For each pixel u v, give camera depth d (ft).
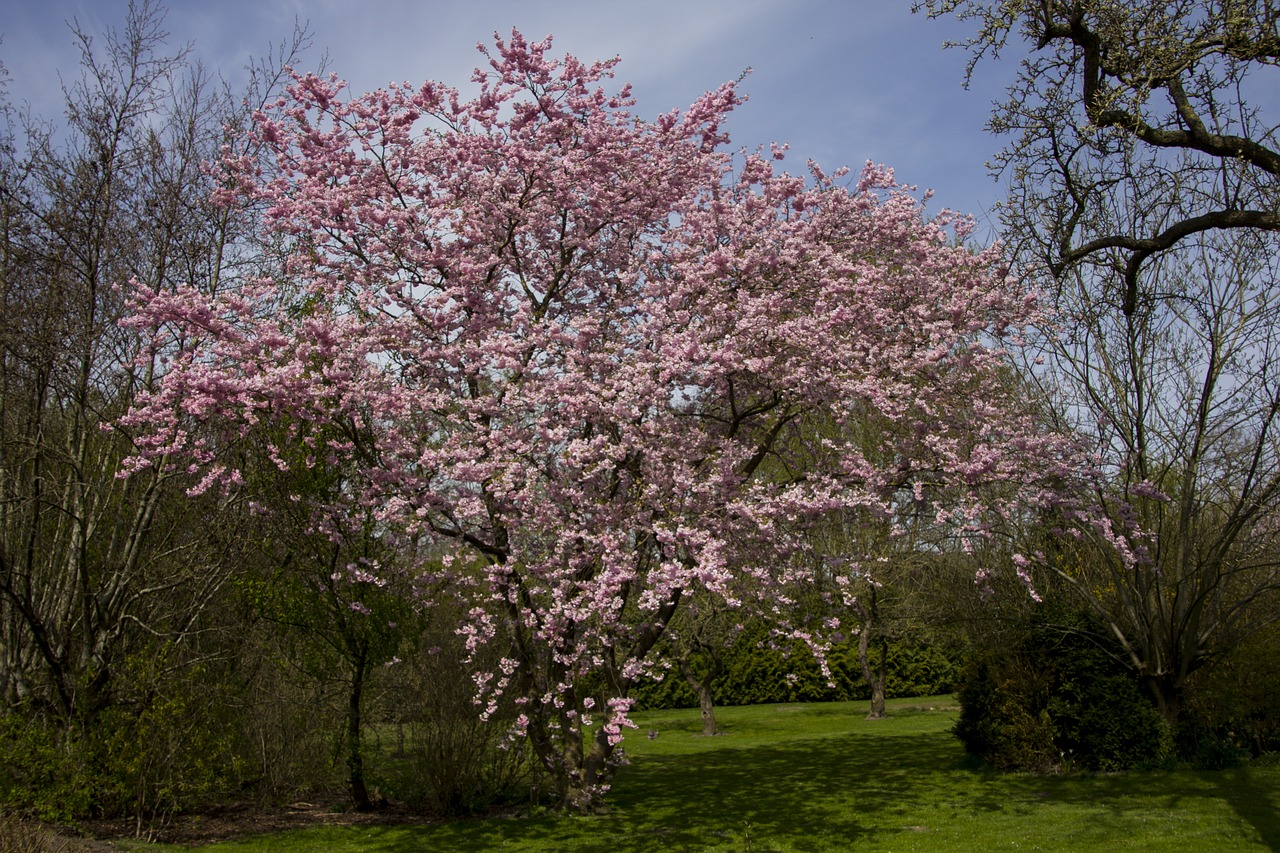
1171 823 29.76
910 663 89.76
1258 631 40.68
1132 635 42.22
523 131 32.94
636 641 33.88
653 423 28.73
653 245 35.12
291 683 39.86
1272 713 40.29
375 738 39.65
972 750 44.78
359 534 34.19
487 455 28.96
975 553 47.34
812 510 29.68
